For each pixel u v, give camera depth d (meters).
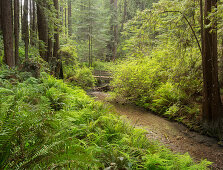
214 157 4.11
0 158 1.79
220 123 5.32
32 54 11.52
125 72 9.41
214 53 5.47
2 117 2.15
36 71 7.16
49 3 10.32
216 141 4.93
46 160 1.75
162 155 3.14
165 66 7.56
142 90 8.81
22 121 2.09
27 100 3.87
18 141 2.01
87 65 24.23
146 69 8.94
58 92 5.56
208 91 5.64
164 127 5.82
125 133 3.83
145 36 6.99
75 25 27.56
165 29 7.62
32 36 11.76
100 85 14.71
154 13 6.43
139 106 8.39
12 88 4.84
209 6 5.48
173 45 6.80
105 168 2.31
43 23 11.23
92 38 26.61
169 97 7.27
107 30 29.61
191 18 6.53
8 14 7.93
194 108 6.55
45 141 2.02
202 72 6.38
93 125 3.68
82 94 6.77
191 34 6.46
